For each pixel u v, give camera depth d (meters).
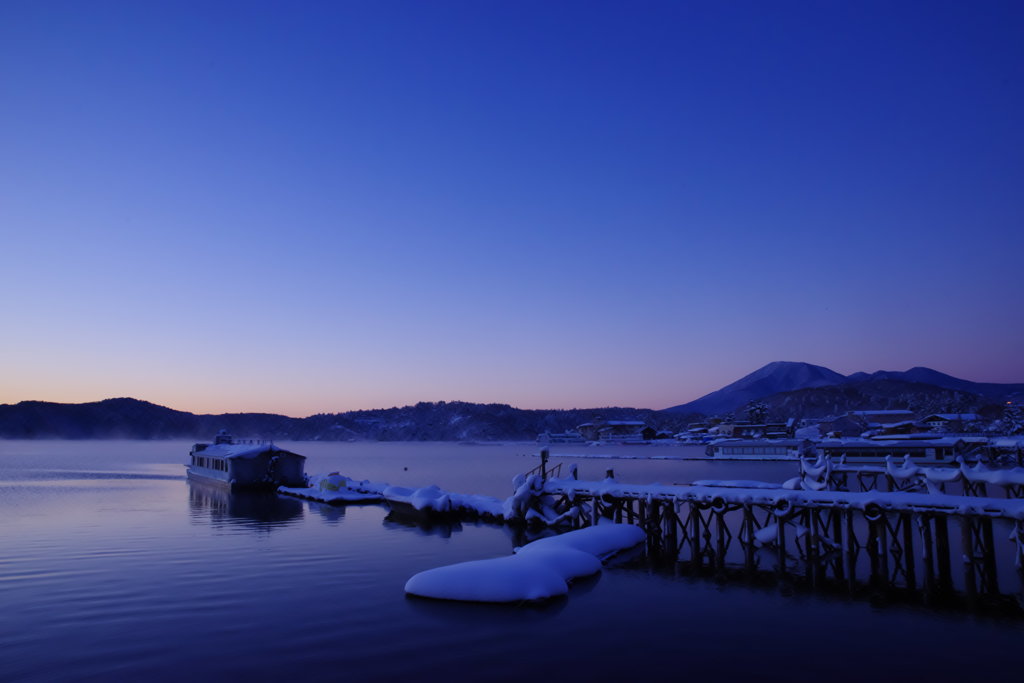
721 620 20.12
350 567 27.86
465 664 16.17
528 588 21.97
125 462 143.25
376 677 15.30
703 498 30.66
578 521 39.19
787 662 16.58
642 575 26.52
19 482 80.94
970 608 21.66
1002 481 28.66
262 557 30.16
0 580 25.00
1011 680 15.48
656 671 15.85
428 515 44.59
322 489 62.34
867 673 15.87
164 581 24.88
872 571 25.66
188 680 15.05
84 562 28.72
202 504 54.84
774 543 33.62
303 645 17.45
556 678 15.35
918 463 68.25
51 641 17.72
